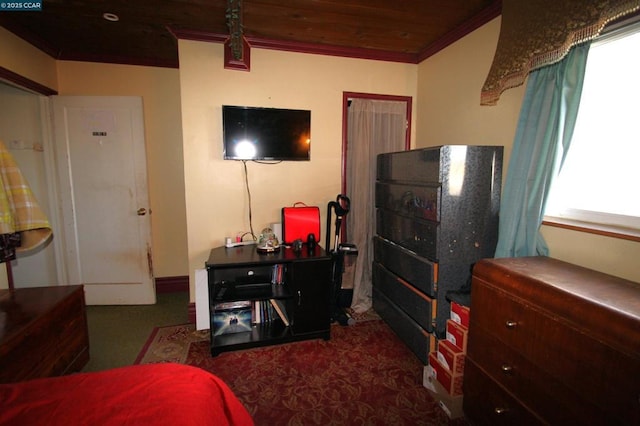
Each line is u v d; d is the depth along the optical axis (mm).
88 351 2055
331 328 2609
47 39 2635
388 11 2143
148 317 2832
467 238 1953
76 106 2881
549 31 1506
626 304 1016
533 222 1687
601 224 1515
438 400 1792
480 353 1521
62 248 3004
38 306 1652
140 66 3082
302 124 2676
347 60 2820
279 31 2457
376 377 2000
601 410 990
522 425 1277
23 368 1430
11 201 1571
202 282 2596
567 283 1214
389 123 2957
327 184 2889
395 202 2416
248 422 1064
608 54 1506
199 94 2561
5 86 2803
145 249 3062
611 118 1498
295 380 1967
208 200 2662
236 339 2273
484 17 2145
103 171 2965
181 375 1037
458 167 1893
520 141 1759
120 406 877
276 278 2516
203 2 2020
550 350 1159
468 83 2348
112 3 2037
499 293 1401
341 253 2648
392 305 2475
